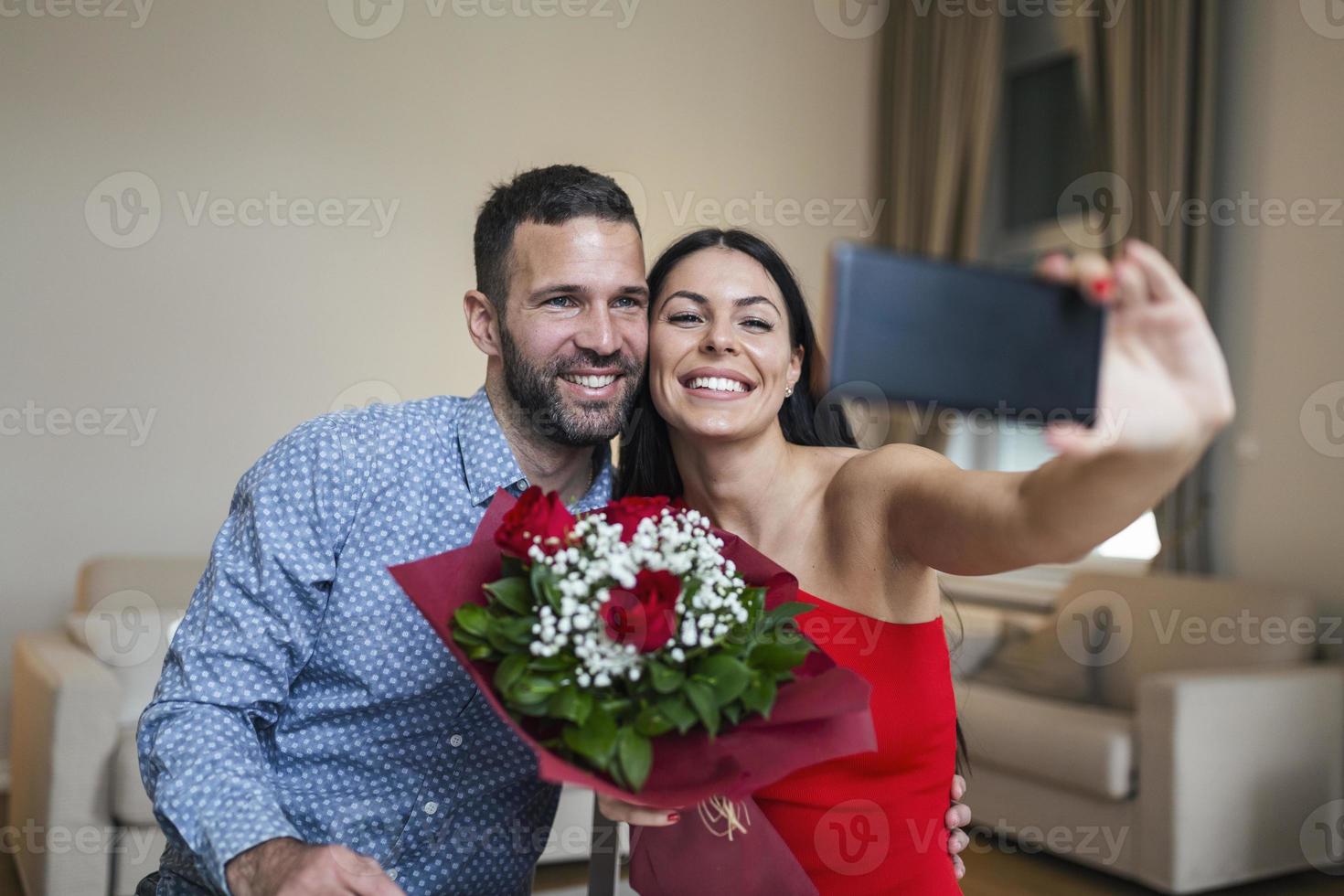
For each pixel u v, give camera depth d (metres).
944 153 5.27
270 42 4.49
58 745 2.75
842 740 0.98
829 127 5.74
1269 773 3.23
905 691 1.31
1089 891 3.21
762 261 1.44
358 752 1.34
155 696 1.26
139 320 4.29
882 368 0.59
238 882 1.05
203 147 4.38
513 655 0.98
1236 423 4.04
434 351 4.75
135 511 4.29
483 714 1.33
